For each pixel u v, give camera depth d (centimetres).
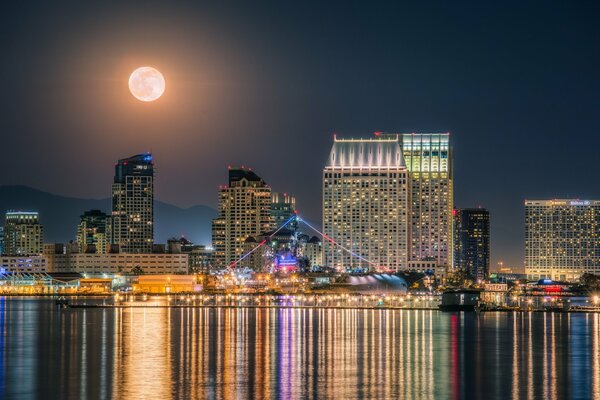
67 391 19425
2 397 18862
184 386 19938
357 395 19062
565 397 18962
